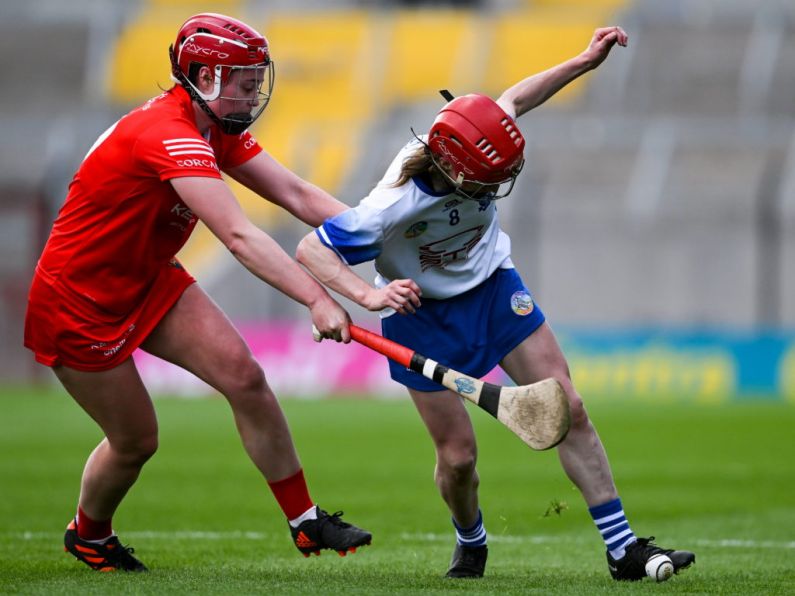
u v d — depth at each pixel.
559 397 16.55
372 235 18.02
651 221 90.88
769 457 48.47
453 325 19.41
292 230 90.19
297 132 110.56
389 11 130.12
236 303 91.81
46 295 18.59
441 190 18.11
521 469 44.31
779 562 22.31
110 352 18.62
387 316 19.84
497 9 134.25
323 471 43.22
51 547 24.16
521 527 29.67
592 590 17.34
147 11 131.38
